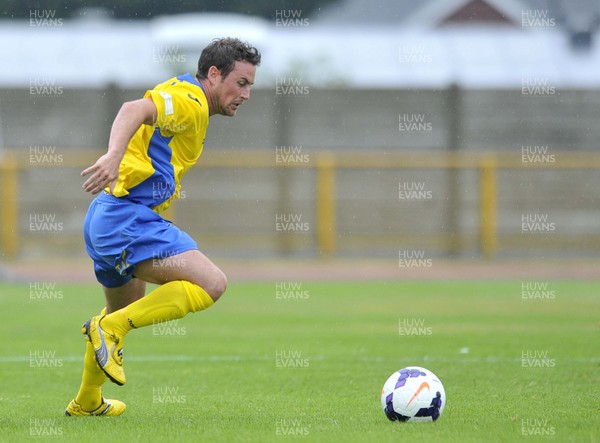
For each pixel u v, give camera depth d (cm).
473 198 8300
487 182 8238
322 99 8438
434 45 10838
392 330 4319
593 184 8456
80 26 10625
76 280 6781
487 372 3100
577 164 8294
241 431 2080
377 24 14238
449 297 5781
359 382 2927
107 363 2114
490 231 8262
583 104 8581
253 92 8369
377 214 8312
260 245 8219
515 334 4138
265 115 8381
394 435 1997
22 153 8206
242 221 8219
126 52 10206
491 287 6419
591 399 2558
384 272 7356
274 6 11031
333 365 3303
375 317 4822
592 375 3022
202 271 2131
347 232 8275
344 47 10562
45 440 1998
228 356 3541
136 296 2336
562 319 4688
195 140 2222
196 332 4281
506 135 8556
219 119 8331
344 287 6438
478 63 10469
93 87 8356
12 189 7831
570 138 8588
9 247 7856
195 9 11025
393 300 5628
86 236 2244
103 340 2116
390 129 8488
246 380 2980
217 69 2228
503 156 8231
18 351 3694
